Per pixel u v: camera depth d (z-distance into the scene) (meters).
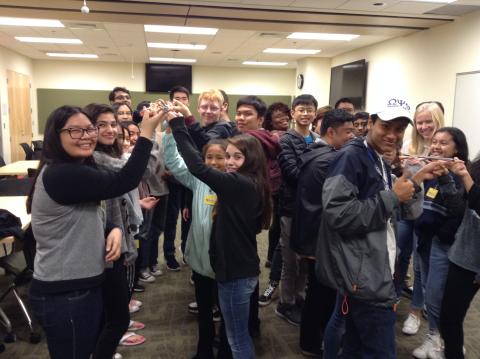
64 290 1.42
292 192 2.59
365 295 1.53
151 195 3.27
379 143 1.60
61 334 1.44
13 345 2.47
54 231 1.41
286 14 5.54
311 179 2.06
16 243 2.70
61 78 11.65
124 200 1.81
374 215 1.49
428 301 2.19
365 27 6.30
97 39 8.12
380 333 1.58
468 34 5.46
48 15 5.70
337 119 2.22
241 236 1.76
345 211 1.50
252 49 9.06
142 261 3.33
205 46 8.81
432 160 1.77
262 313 2.90
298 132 2.75
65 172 1.37
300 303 2.82
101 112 1.88
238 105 2.76
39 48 9.38
